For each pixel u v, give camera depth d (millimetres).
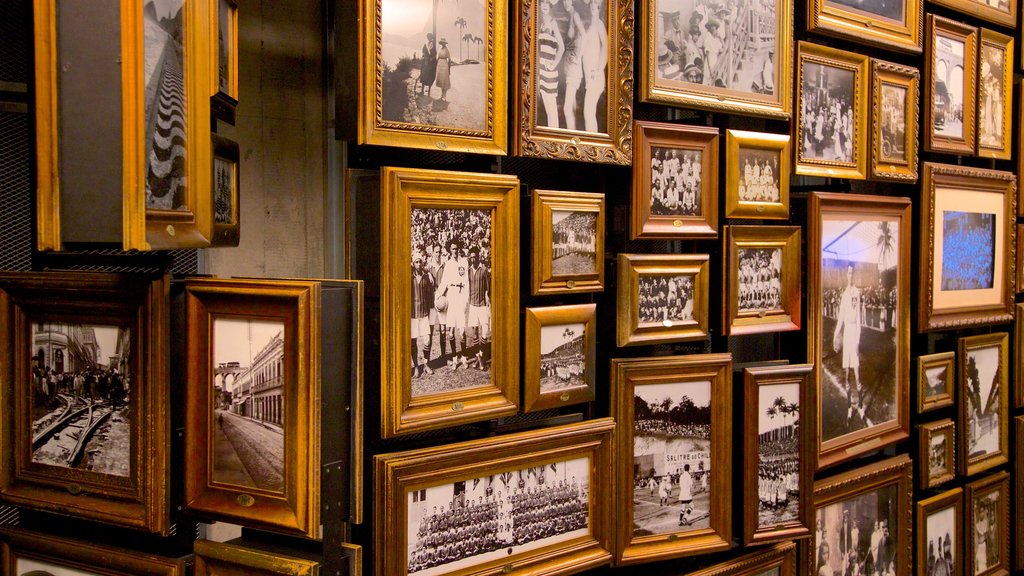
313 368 1663
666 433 2604
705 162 2639
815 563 3021
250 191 2246
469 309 2168
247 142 2236
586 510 2434
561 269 2338
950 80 3447
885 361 3227
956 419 3654
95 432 1802
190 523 1872
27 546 1873
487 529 2215
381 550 2010
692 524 2656
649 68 2492
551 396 2336
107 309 1770
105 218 1482
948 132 3453
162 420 1731
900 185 3426
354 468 1784
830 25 2930
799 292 2895
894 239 3229
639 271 2506
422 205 2059
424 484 2082
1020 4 3840
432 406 2098
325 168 2396
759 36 2766
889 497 3311
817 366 2949
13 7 1873
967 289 3582
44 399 1840
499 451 2209
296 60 2346
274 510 1706
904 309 3277
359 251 2139
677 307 2609
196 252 2119
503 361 2242
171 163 1546
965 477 3734
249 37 2234
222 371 1761
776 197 2830
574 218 2369
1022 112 3830
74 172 1491
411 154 2311
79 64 1478
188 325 1773
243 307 1730
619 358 2535
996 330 3953
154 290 1719
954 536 3627
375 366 2061
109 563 1805
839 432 3053
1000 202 3723
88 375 1803
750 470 2744
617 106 2443
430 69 2074
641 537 2562
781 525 2822
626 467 2525
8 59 1872
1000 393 3848
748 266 2756
